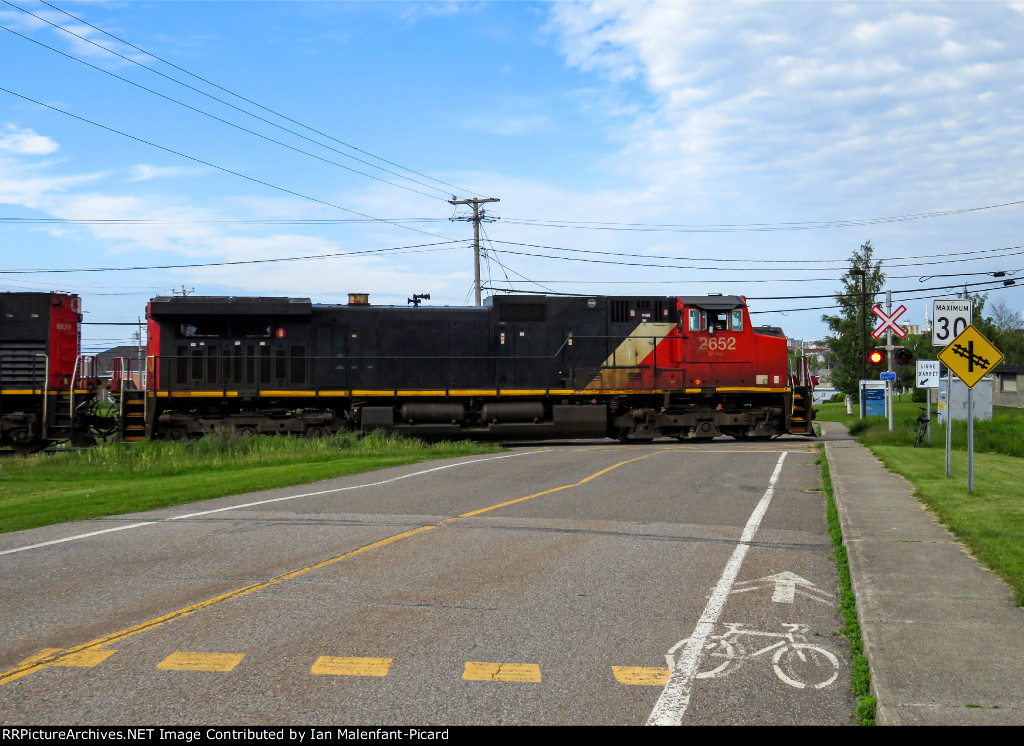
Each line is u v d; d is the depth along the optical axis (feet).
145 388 84.02
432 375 88.53
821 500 45.78
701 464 63.98
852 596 25.39
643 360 92.12
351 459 68.85
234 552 31.55
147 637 21.40
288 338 86.12
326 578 27.50
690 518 39.24
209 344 84.79
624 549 32.09
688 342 92.89
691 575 28.17
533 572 28.43
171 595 25.44
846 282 170.09
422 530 35.81
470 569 28.81
